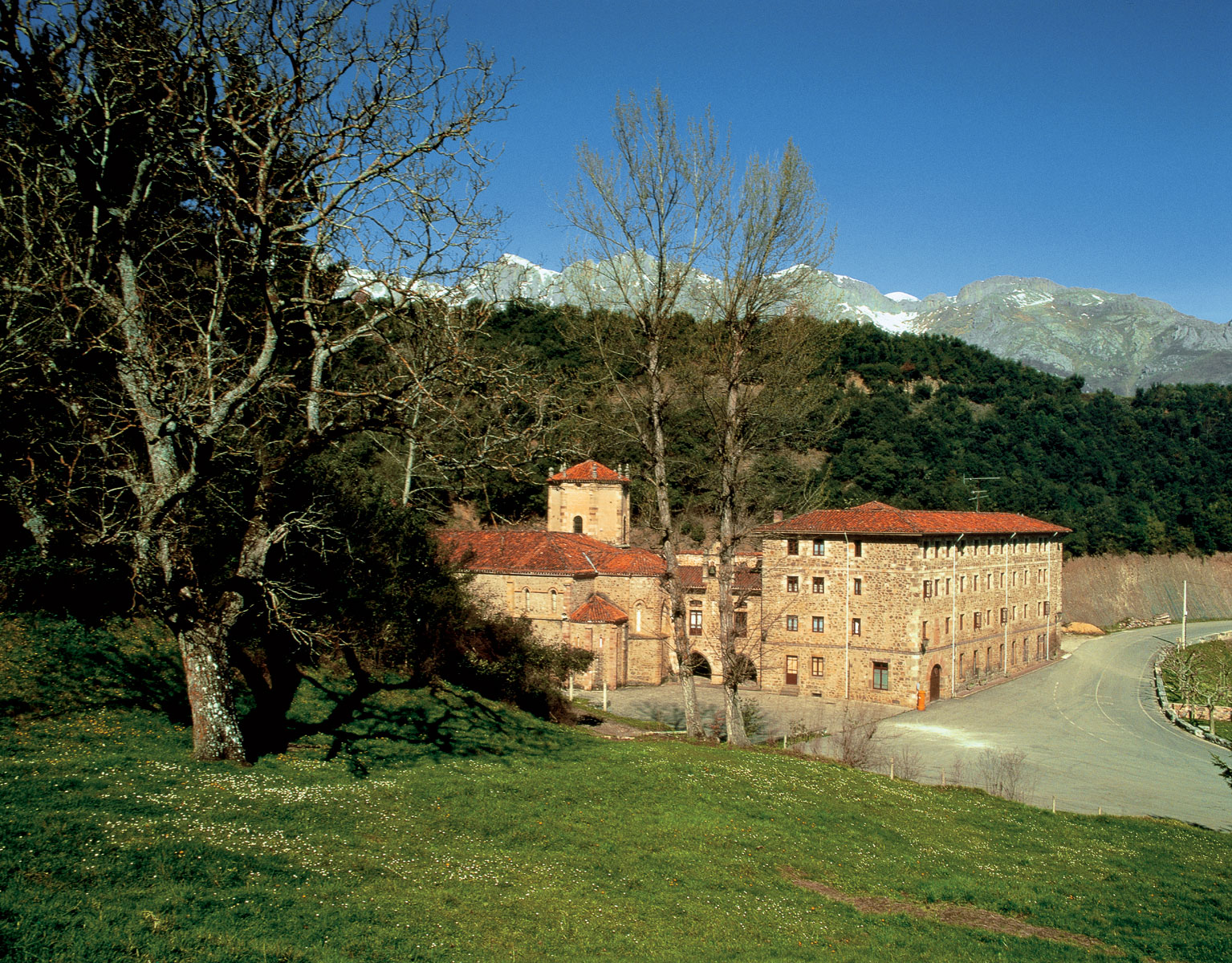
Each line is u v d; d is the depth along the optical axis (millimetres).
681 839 17719
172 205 19562
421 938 11023
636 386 28562
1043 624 79812
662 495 28547
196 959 9047
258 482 17922
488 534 59688
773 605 58250
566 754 23922
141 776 14930
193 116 15617
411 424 16672
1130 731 50781
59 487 17828
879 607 54938
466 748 22359
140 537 15539
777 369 27375
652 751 25234
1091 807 33500
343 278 17141
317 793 16078
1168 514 134750
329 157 15516
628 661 58344
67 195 17172
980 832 22922
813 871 17250
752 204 27031
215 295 16469
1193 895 19219
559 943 11773
